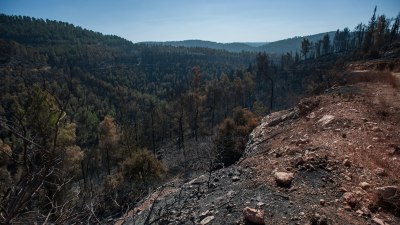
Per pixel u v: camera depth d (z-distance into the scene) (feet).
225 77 286.46
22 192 8.18
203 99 208.64
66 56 623.77
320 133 39.32
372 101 50.80
